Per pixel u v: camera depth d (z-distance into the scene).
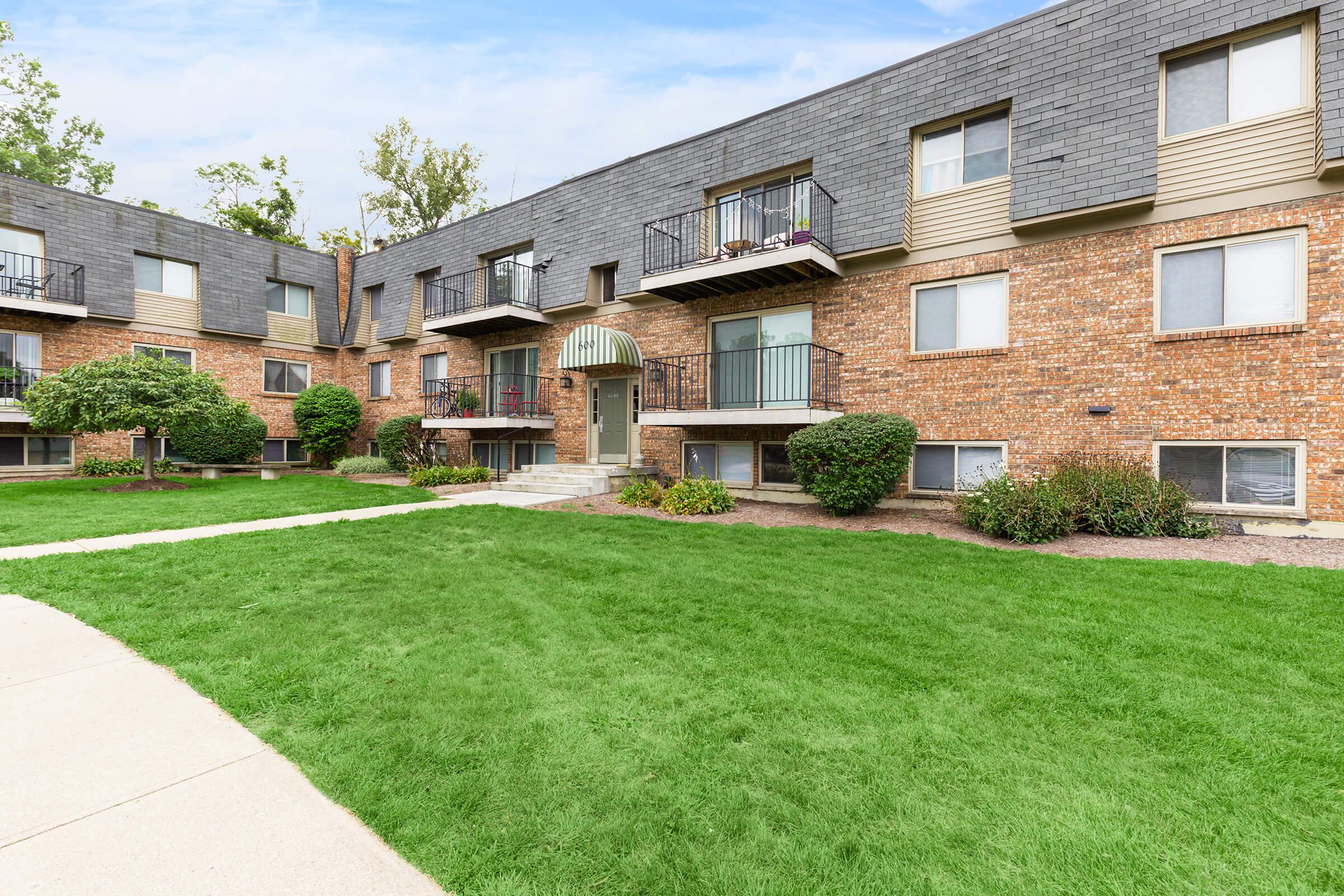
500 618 4.80
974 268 10.05
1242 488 8.21
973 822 2.39
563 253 15.38
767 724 3.15
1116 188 8.63
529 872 2.11
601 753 2.86
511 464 17.02
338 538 7.79
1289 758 2.86
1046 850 2.23
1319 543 7.46
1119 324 8.90
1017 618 4.78
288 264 20.81
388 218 33.34
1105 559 6.66
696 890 2.03
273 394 20.53
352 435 20.58
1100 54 8.83
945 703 3.40
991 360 9.87
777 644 4.28
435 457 17.81
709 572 6.20
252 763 2.77
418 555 6.90
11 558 6.56
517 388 16.86
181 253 18.28
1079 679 3.69
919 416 10.49
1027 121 9.36
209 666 3.83
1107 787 2.63
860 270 11.16
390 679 3.67
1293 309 7.89
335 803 2.49
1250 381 8.08
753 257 10.86
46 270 15.78
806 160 11.60
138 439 17.75
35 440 16.02
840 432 9.46
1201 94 8.44
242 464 18.95
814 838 2.29
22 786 2.53
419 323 19.64
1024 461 9.56
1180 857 2.21
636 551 7.17
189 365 18.48
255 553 6.87
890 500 10.70
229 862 2.11
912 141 10.62
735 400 12.77
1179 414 8.49
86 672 3.75
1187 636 4.35
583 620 4.76
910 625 4.64
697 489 10.71
